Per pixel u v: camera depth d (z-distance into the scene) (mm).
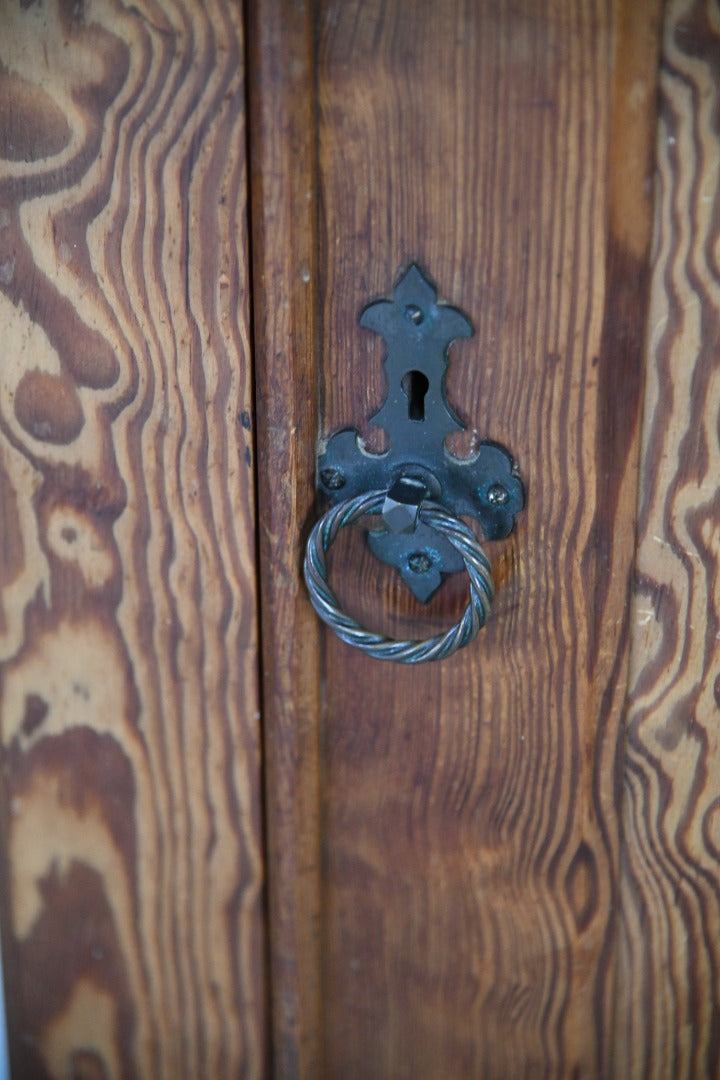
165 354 689
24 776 765
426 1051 782
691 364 660
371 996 779
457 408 683
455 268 667
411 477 687
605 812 725
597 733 713
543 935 749
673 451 671
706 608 688
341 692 732
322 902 765
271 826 749
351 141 662
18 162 679
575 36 637
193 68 655
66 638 739
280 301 669
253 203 665
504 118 649
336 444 694
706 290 652
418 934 763
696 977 745
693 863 727
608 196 648
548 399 673
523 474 684
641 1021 756
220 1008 787
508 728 721
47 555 728
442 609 708
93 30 660
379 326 678
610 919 741
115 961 790
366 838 753
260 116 653
